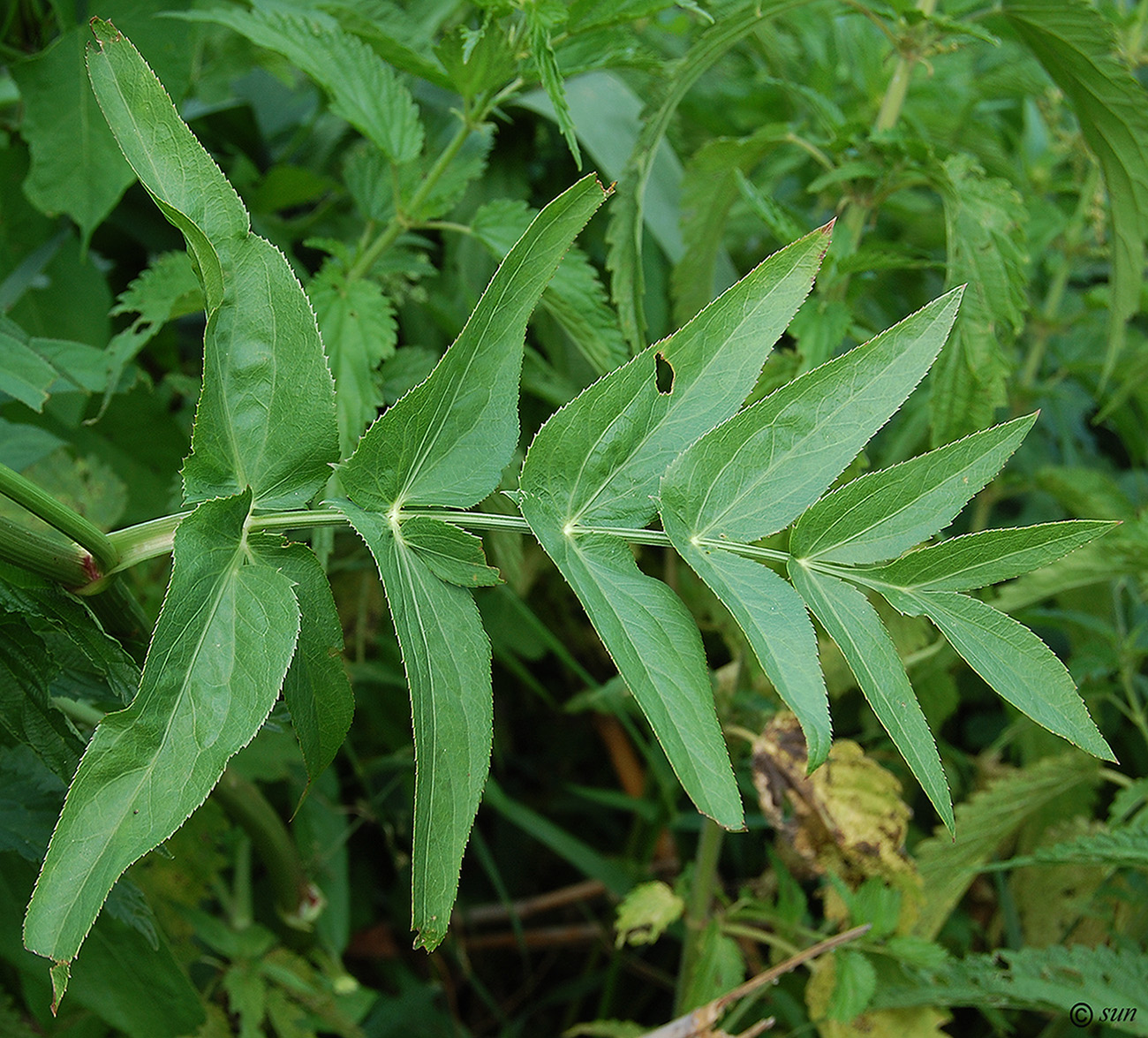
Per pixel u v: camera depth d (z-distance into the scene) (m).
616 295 0.58
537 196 0.91
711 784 0.37
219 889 0.72
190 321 0.82
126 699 0.42
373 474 0.39
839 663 0.66
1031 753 0.77
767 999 0.74
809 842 0.63
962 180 0.59
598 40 0.58
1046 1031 0.65
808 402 0.40
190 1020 0.57
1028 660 0.40
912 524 0.40
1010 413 0.86
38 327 0.70
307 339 0.39
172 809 0.35
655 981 0.90
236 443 0.39
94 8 0.63
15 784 0.47
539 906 0.92
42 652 0.42
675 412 0.40
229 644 0.36
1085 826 0.69
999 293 0.58
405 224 0.60
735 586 0.39
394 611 0.37
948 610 0.40
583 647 0.92
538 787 0.99
